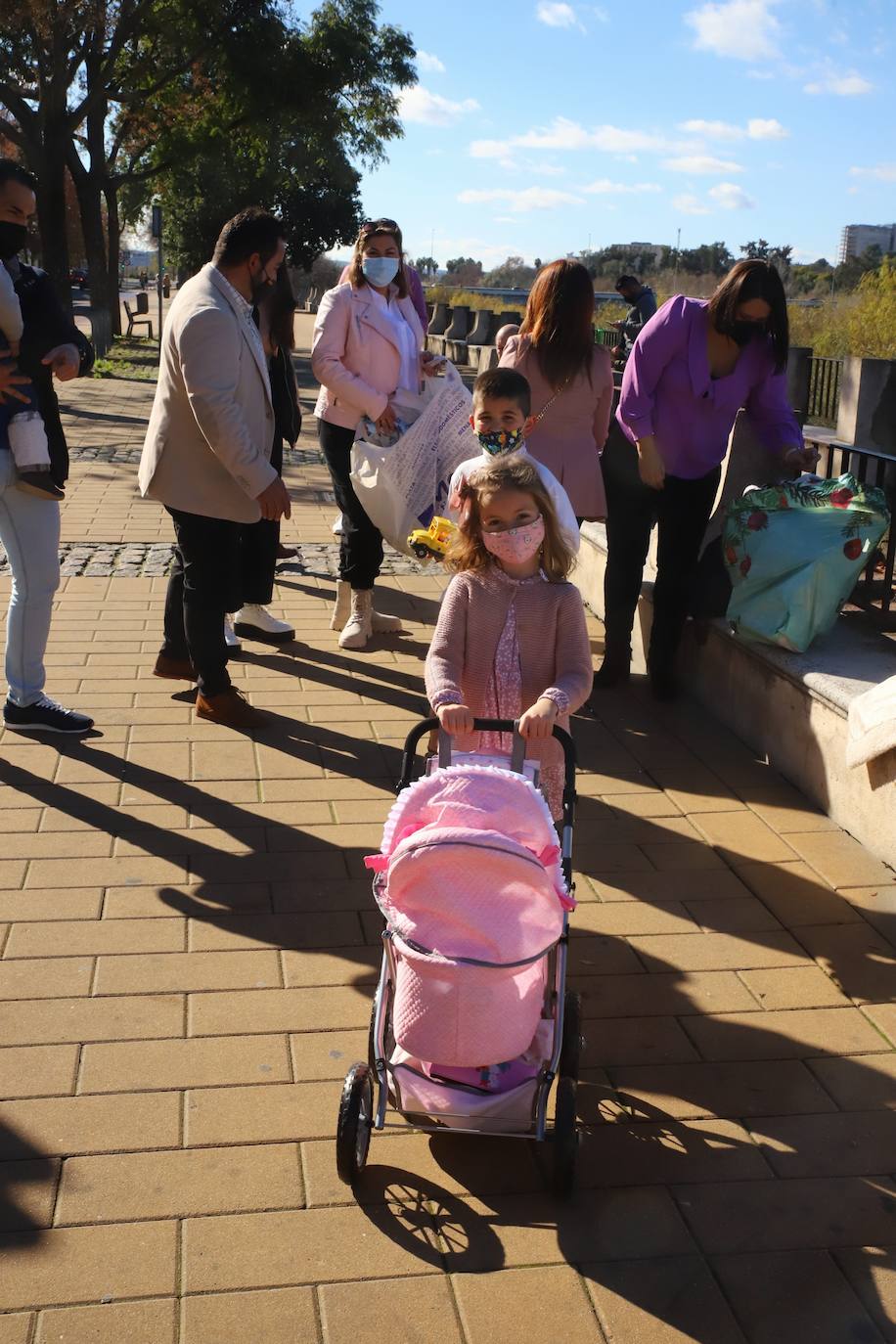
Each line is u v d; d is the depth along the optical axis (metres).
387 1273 2.67
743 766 5.51
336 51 29.95
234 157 36.09
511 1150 3.09
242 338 5.34
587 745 5.71
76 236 58.03
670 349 5.72
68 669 6.34
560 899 2.80
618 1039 3.54
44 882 4.22
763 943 4.06
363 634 6.94
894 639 5.68
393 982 3.01
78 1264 2.65
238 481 5.21
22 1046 3.36
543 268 5.83
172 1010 3.55
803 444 5.96
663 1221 2.86
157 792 4.97
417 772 5.25
